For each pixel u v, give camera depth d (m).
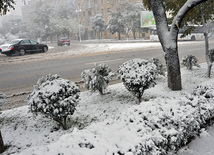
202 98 3.38
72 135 2.29
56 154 1.90
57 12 65.31
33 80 8.85
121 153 1.97
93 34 70.12
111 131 2.38
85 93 6.62
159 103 3.12
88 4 69.88
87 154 1.90
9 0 5.09
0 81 8.92
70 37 76.69
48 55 18.28
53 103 3.82
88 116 4.83
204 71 9.12
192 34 32.75
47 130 4.27
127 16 44.34
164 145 2.36
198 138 2.98
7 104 5.87
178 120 2.66
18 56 18.30
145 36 54.19
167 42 6.23
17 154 1.92
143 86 4.96
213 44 22.91
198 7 7.45
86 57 15.84
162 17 6.20
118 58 14.23
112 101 5.70
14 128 4.38
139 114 2.78
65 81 4.28
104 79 5.98
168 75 6.56
